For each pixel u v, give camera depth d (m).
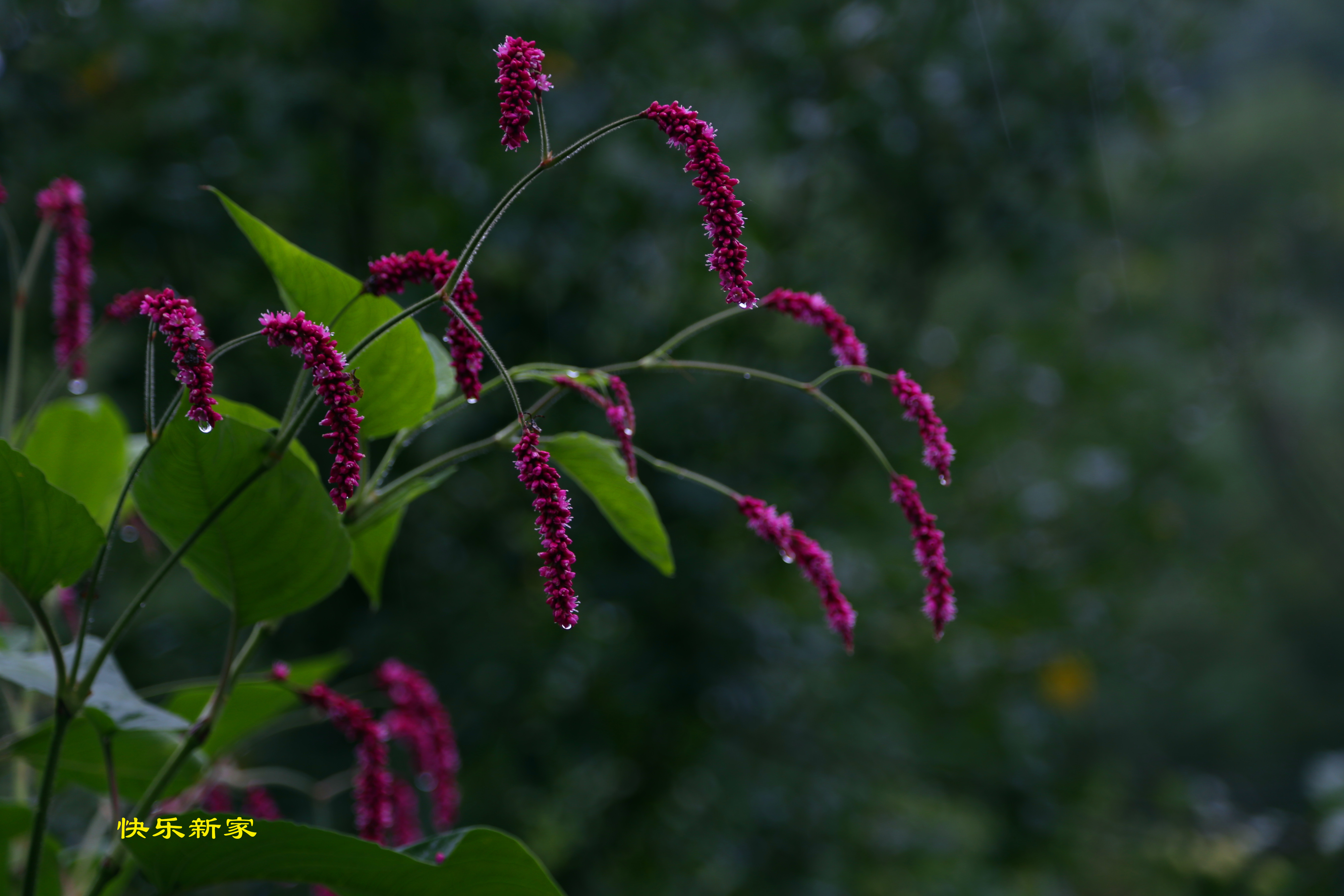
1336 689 12.92
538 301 3.60
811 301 1.31
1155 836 4.48
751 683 3.58
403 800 1.46
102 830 1.56
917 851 4.85
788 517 1.30
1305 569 13.63
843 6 3.98
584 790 4.34
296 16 3.50
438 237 3.58
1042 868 4.66
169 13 3.54
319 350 0.93
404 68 3.50
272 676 1.36
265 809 1.61
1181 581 5.35
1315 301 10.43
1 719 2.05
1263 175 9.90
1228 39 5.04
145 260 3.43
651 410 3.50
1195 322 5.56
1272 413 12.46
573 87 3.64
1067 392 4.97
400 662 3.39
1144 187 5.03
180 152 3.51
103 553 1.06
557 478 0.93
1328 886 4.04
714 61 4.13
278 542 1.12
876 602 4.24
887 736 4.77
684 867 4.32
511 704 3.49
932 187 4.29
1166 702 11.30
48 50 3.40
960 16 4.07
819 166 4.29
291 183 3.64
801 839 4.49
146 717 1.18
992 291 5.18
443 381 1.35
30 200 3.23
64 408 1.55
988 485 4.87
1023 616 4.43
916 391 1.28
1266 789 9.18
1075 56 4.34
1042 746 4.88
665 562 1.47
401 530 3.64
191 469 1.05
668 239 4.07
